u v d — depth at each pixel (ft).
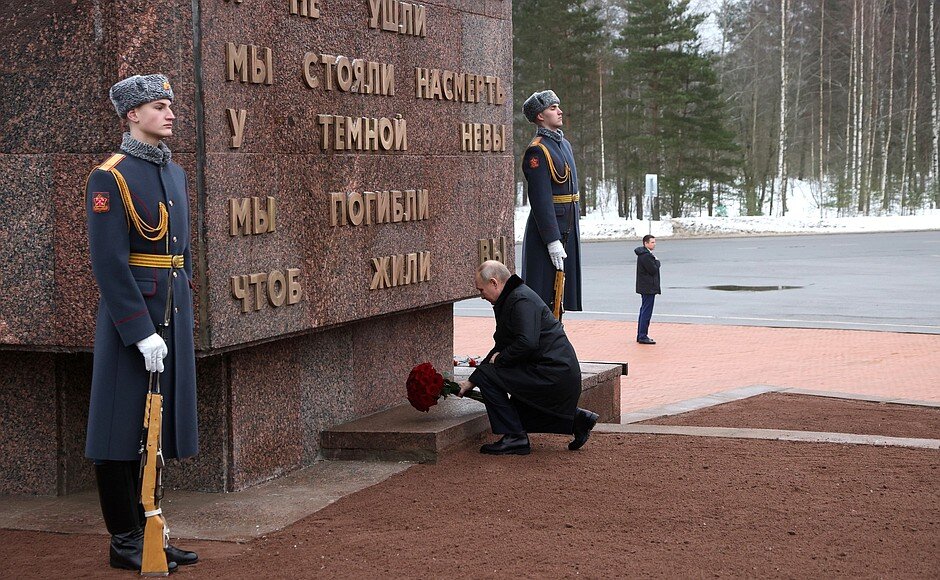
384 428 22.53
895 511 18.04
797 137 219.41
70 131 18.11
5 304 18.69
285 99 20.44
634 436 24.49
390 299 23.93
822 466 21.18
